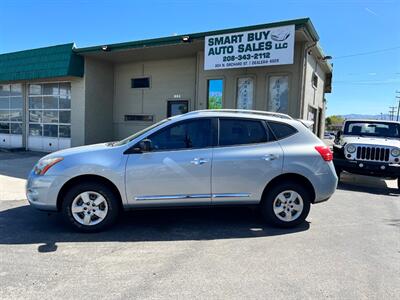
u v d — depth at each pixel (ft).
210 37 34.55
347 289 11.03
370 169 28.25
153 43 38.24
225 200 16.48
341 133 34.83
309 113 42.09
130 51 41.11
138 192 15.94
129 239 15.38
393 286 11.29
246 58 32.78
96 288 10.84
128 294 10.49
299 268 12.54
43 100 51.19
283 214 17.10
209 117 16.84
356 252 14.20
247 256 13.60
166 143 16.37
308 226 17.66
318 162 16.93
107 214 16.08
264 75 36.24
